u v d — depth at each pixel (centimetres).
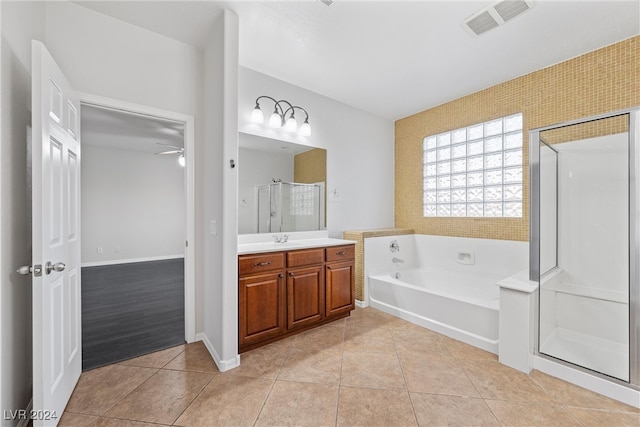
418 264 384
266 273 225
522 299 193
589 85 243
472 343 230
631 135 172
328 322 277
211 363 202
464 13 196
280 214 296
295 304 245
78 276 180
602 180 216
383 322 279
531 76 280
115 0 184
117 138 486
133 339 239
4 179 127
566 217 236
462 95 335
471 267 327
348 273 290
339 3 187
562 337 231
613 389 163
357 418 147
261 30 216
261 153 282
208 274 227
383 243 347
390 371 192
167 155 624
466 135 338
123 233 573
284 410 154
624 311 208
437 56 252
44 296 125
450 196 355
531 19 201
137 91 211
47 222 130
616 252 212
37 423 122
